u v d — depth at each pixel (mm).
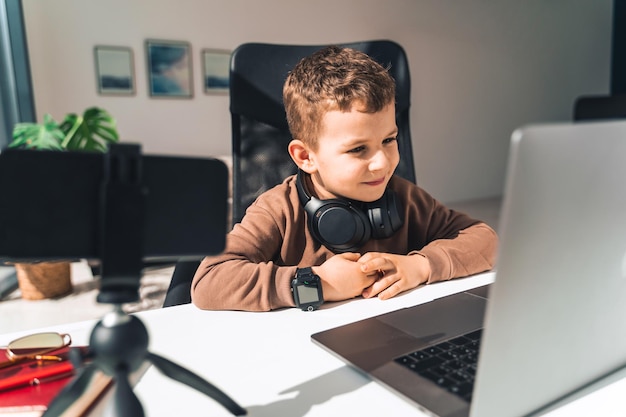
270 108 1113
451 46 4395
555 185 310
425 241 965
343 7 3877
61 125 2396
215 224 396
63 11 2975
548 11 4895
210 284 686
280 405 452
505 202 296
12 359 487
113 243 349
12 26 2701
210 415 442
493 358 338
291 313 667
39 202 353
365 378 493
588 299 381
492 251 854
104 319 355
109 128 2459
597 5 5215
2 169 345
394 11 4082
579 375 422
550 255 331
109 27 3125
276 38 3674
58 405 361
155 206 374
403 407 442
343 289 700
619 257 384
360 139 767
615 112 2336
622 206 359
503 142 4895
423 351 522
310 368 518
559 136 300
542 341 365
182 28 3355
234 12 3498
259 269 698
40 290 2346
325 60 824
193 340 590
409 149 1132
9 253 350
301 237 878
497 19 4605
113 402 346
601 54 5395
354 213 806
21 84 2762
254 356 547
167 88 3367
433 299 704
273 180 1124
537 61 4938
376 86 761
